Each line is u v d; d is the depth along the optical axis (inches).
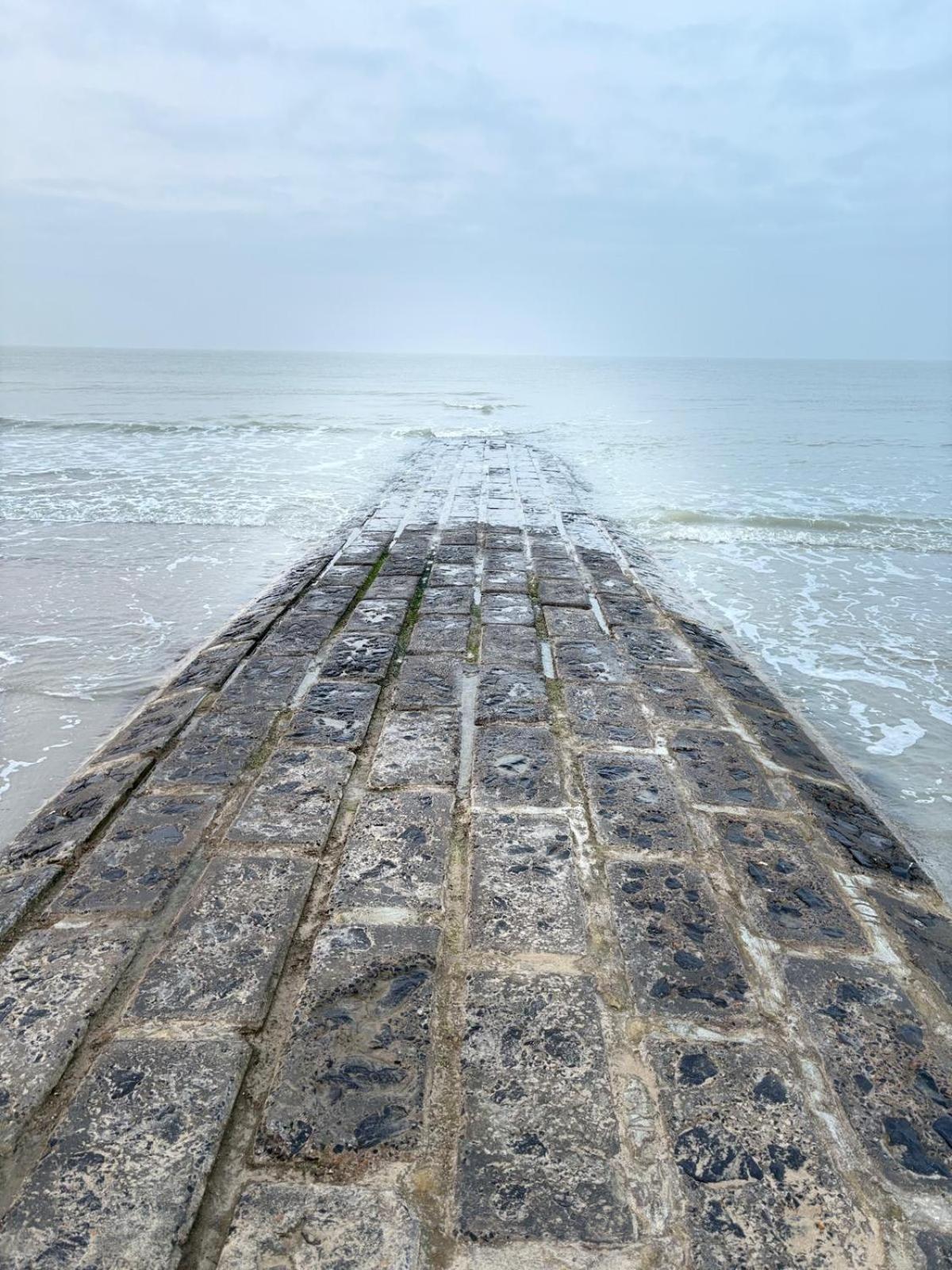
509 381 1776.6
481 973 78.2
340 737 130.9
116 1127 61.2
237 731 134.2
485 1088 65.1
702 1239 53.7
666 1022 73.0
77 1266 51.0
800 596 258.8
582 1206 55.7
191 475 459.8
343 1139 60.4
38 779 133.8
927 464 569.3
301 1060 67.4
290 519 348.5
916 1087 67.1
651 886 93.4
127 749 132.9
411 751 125.3
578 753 127.3
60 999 74.4
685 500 419.8
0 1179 57.2
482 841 101.2
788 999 76.8
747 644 214.4
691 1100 64.7
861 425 861.8
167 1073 66.1
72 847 100.3
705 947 83.4
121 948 81.5
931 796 136.7
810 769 132.3
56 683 175.3
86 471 465.4
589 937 84.0
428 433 719.1
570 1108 63.5
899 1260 52.8
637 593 232.7
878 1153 60.8
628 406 1120.8
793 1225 54.9
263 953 80.4
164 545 300.8
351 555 273.3
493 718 139.1
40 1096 63.9
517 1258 52.2
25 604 230.2
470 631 189.9
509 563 262.2
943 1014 76.3
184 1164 58.2
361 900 88.8
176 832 103.4
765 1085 66.5
